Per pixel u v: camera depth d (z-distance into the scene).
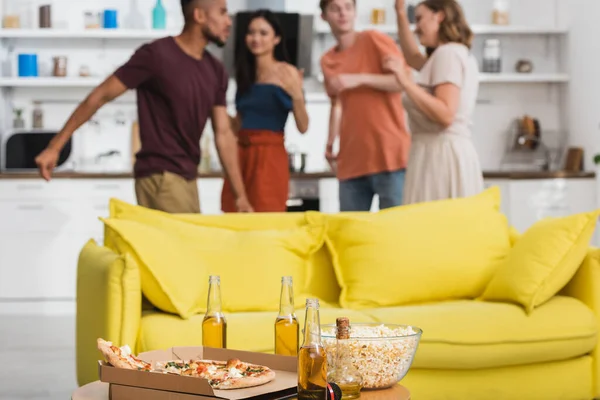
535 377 3.59
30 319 7.05
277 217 4.10
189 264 3.54
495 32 8.09
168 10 8.23
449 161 4.76
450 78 4.67
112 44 8.20
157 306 3.46
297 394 2.09
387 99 5.48
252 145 5.49
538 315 3.58
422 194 4.82
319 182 7.50
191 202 4.63
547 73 8.29
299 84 5.49
